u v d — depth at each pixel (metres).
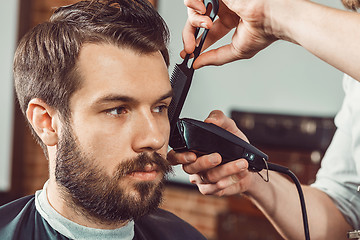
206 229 3.36
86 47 0.82
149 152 0.82
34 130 0.93
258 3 0.76
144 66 0.83
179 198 3.46
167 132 0.90
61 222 0.88
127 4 0.86
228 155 0.93
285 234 1.11
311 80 3.13
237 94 3.41
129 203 0.82
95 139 0.81
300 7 0.73
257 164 0.95
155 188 0.84
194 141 0.91
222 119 0.99
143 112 0.82
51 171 0.90
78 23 0.84
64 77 0.82
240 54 0.87
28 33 0.90
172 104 0.94
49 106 0.86
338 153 1.16
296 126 2.68
